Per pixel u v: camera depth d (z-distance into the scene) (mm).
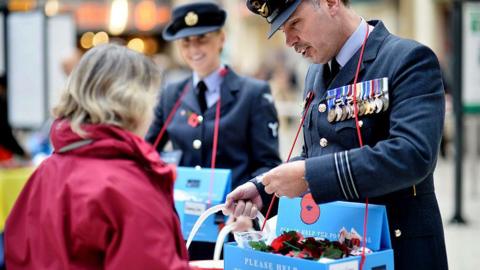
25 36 6852
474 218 7672
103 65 2084
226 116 3633
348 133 2418
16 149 5824
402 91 2289
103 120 2033
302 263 2109
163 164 2070
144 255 1897
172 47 20656
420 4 15383
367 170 2162
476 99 7363
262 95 3670
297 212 2486
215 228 3309
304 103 2682
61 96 2119
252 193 2625
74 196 1967
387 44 2436
